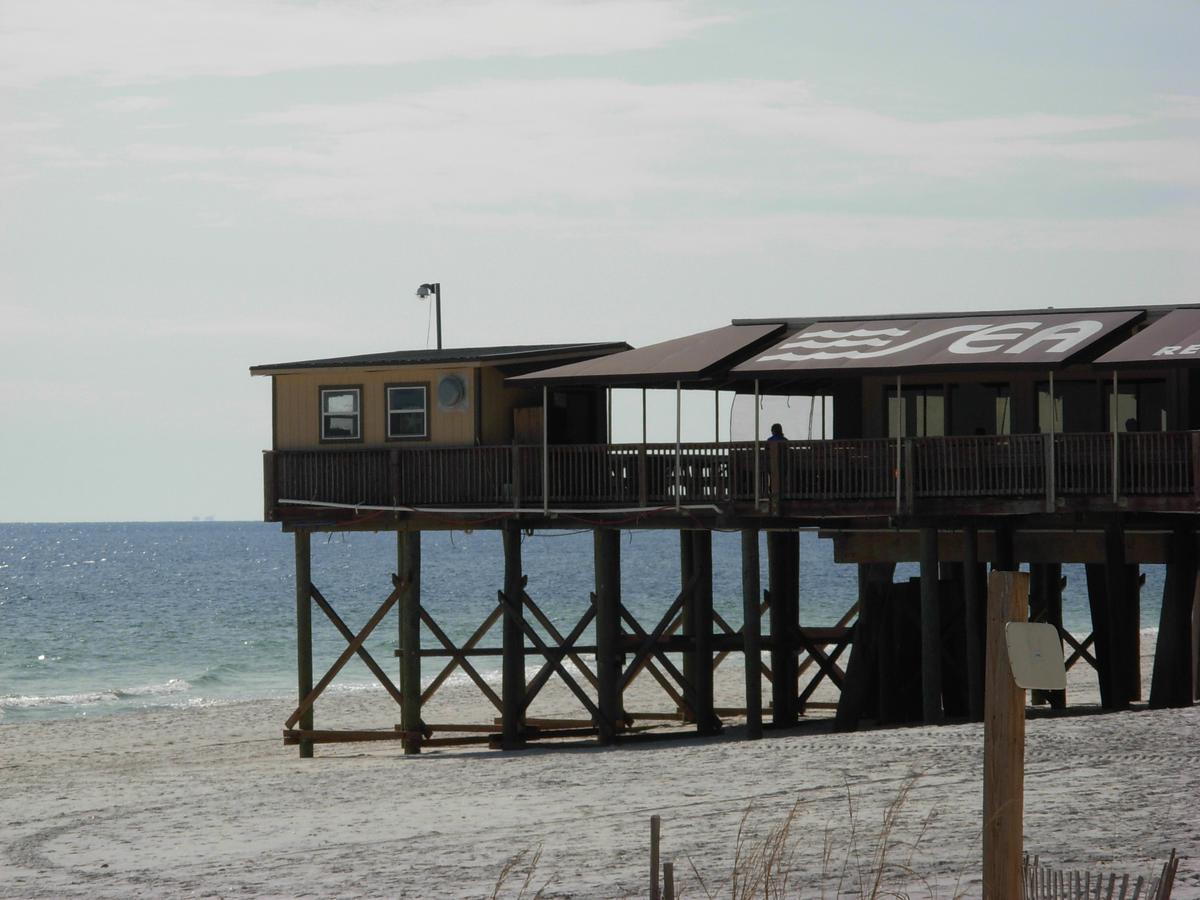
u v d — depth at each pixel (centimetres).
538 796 3288
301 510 4859
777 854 2289
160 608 15800
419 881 2428
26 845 3102
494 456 4603
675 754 3831
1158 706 4284
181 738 6116
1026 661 1270
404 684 4819
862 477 4184
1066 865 2153
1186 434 3841
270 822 3192
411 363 4822
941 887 2084
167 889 2514
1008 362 3994
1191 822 2445
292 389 4991
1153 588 17150
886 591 4628
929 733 3769
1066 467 3959
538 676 4709
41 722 6812
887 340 4459
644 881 2291
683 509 4344
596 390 5234
